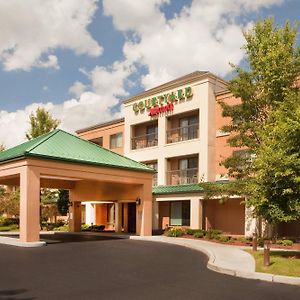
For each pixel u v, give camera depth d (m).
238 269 13.06
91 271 13.10
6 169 22.61
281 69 20.78
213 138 31.06
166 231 28.91
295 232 25.61
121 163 26.23
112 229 37.22
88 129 44.16
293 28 21.47
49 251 18.09
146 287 10.72
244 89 21.83
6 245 20.61
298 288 10.95
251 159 22.72
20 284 10.83
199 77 31.64
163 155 33.97
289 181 14.44
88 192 31.73
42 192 39.19
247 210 24.80
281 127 14.69
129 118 37.69
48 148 22.69
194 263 15.27
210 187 23.78
